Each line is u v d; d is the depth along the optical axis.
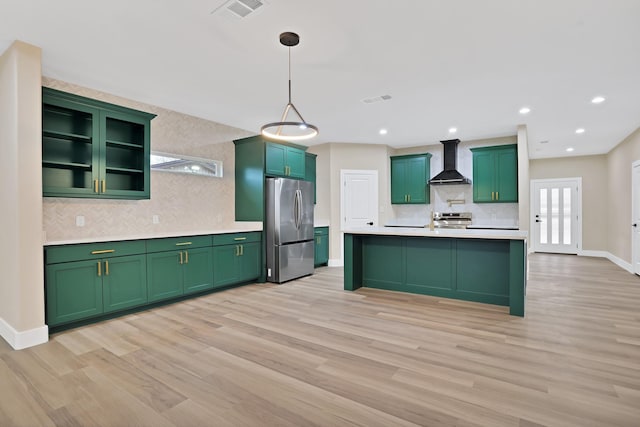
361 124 5.30
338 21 2.45
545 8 2.30
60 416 1.74
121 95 3.93
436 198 6.96
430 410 1.76
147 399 1.89
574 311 3.46
